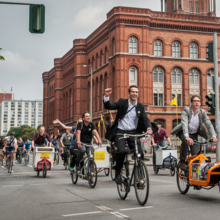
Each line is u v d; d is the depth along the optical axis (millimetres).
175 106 45000
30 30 11047
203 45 46844
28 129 148750
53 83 76875
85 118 9766
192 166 7258
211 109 13203
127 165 6887
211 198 7168
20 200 7188
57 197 7535
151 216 5410
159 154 13680
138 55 43062
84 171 9695
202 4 58344
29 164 23672
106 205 6434
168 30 45500
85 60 56219
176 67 45812
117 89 42281
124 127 6809
